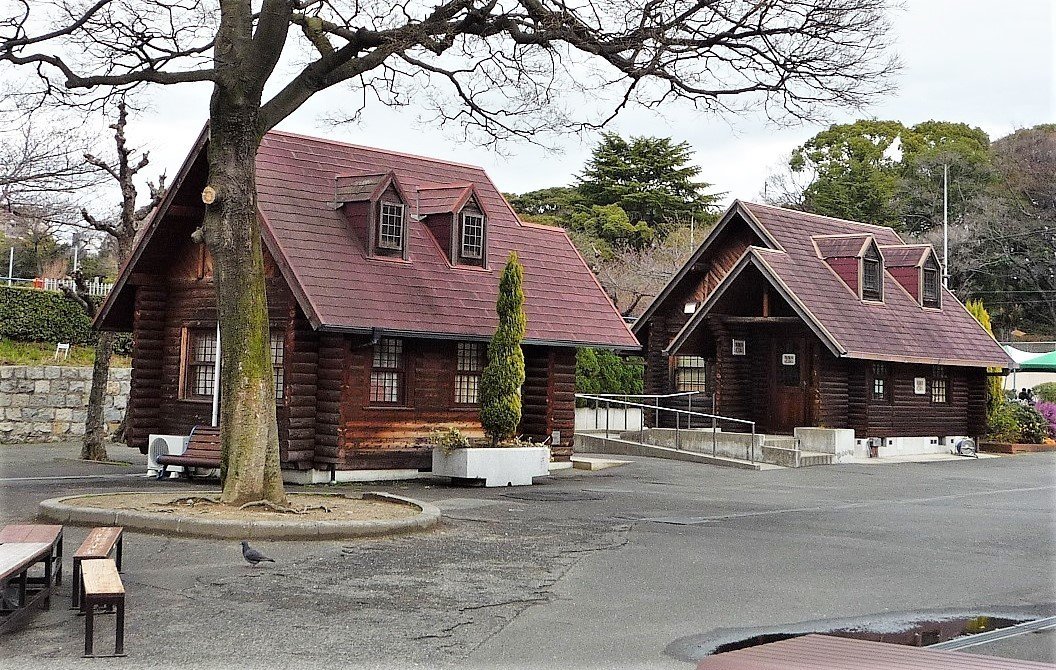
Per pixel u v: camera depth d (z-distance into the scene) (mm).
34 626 9609
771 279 31984
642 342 37781
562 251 28297
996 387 39188
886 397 33719
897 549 15320
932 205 60000
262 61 15805
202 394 24078
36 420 32219
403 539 14719
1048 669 7031
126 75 15242
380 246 23484
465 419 24453
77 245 51062
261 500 15898
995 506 20875
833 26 16641
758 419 33906
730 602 11484
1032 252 57438
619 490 22203
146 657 8742
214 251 16062
